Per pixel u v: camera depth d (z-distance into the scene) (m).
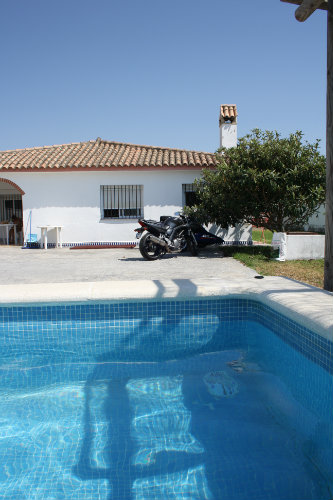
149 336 4.04
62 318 3.96
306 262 8.00
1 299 3.87
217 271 7.26
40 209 12.92
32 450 2.44
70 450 2.43
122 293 3.95
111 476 2.19
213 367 3.75
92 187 12.87
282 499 1.99
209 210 10.42
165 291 3.99
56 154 14.03
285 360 3.48
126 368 3.77
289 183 9.13
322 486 2.09
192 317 4.09
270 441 2.51
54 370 3.73
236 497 2.01
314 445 2.44
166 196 12.88
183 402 3.03
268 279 4.57
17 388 3.34
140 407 2.96
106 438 2.55
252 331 4.16
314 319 2.92
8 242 14.48
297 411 2.88
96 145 15.19
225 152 10.05
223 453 2.38
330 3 4.32
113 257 10.07
